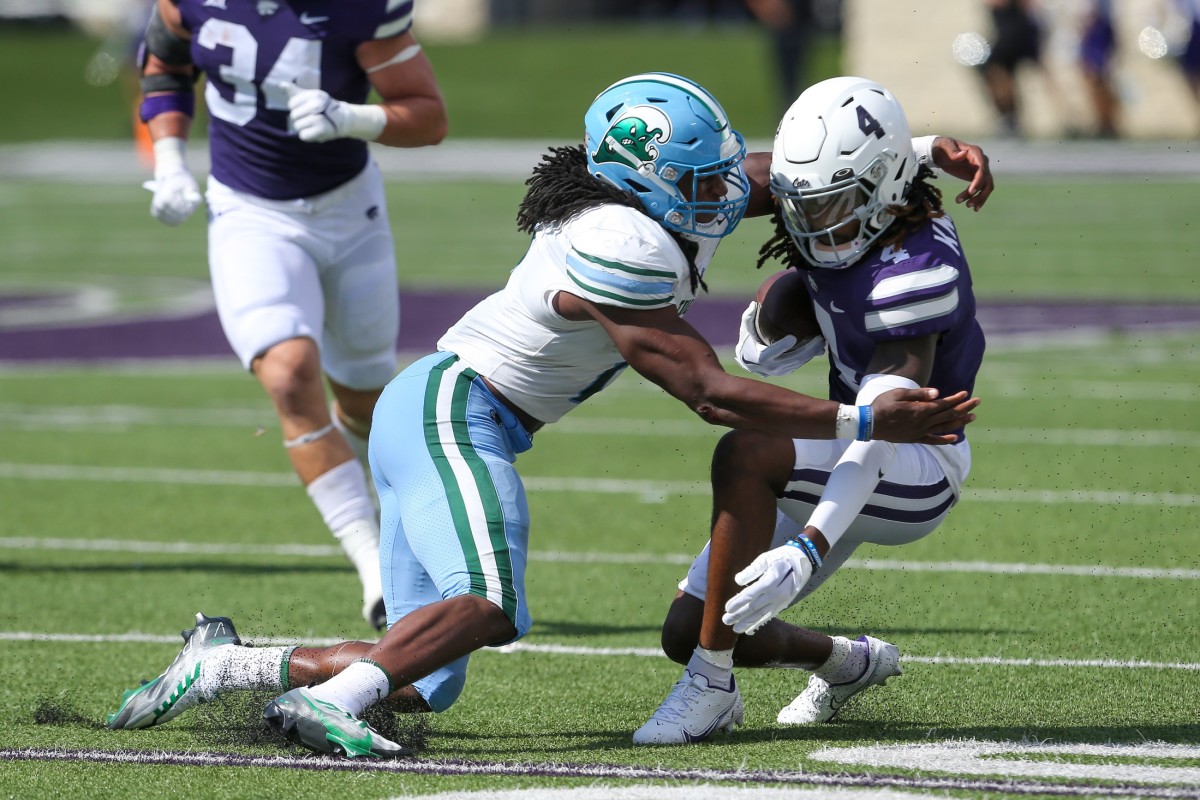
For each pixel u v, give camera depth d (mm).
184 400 38094
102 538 25219
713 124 14148
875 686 16625
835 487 13922
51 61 133750
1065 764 13594
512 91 120188
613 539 24891
